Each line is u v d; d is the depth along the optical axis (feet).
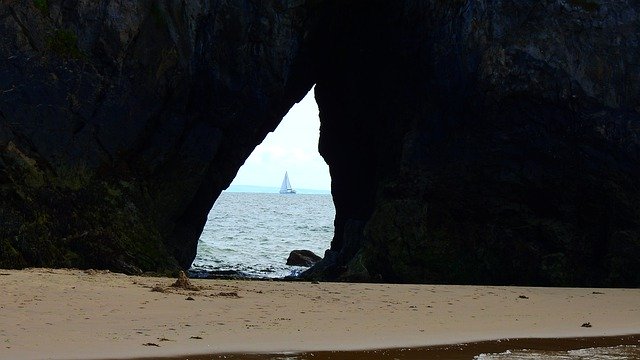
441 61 106.01
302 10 101.60
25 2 81.66
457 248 101.65
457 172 104.53
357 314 53.16
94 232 80.28
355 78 124.67
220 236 232.73
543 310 61.62
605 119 99.25
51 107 81.61
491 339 46.91
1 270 67.46
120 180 86.17
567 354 42.96
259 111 100.48
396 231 102.78
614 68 101.35
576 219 100.37
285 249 189.67
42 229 76.95
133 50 87.66
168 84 90.84
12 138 78.84
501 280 100.22
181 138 94.12
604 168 99.25
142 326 43.70
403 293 67.31
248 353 38.86
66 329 41.55
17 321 42.70
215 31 94.73
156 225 91.20
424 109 108.88
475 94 103.30
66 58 83.15
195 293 57.52
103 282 60.75
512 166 102.42
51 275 63.26
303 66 117.91
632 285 95.86
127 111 87.25
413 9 108.58
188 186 95.35
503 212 102.22
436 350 42.42
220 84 96.37
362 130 127.24
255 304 54.34
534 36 101.65
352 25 119.75
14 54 80.23
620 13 102.78
